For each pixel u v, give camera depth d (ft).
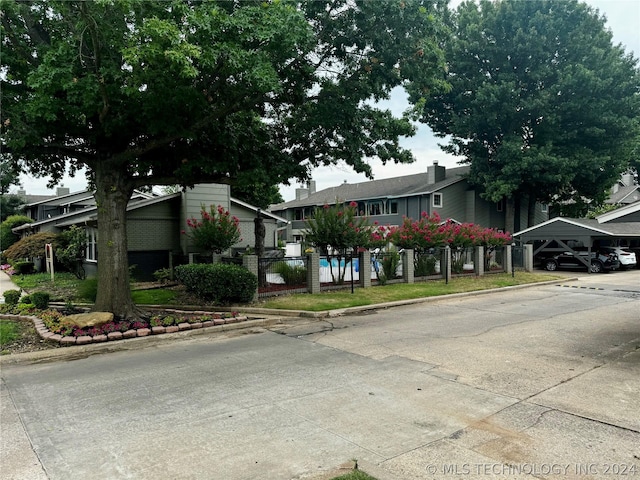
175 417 14.87
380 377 19.10
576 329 29.37
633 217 48.47
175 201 59.36
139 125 29.27
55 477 11.08
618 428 13.85
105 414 15.20
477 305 41.11
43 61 23.91
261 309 36.45
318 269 45.34
